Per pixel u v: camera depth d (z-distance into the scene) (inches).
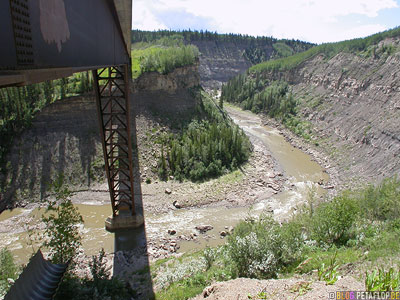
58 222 624.4
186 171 1863.9
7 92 1745.8
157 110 2241.6
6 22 157.6
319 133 2834.6
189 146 2004.2
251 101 4183.1
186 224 1391.5
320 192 1798.7
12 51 166.2
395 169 1769.2
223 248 944.3
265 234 729.6
